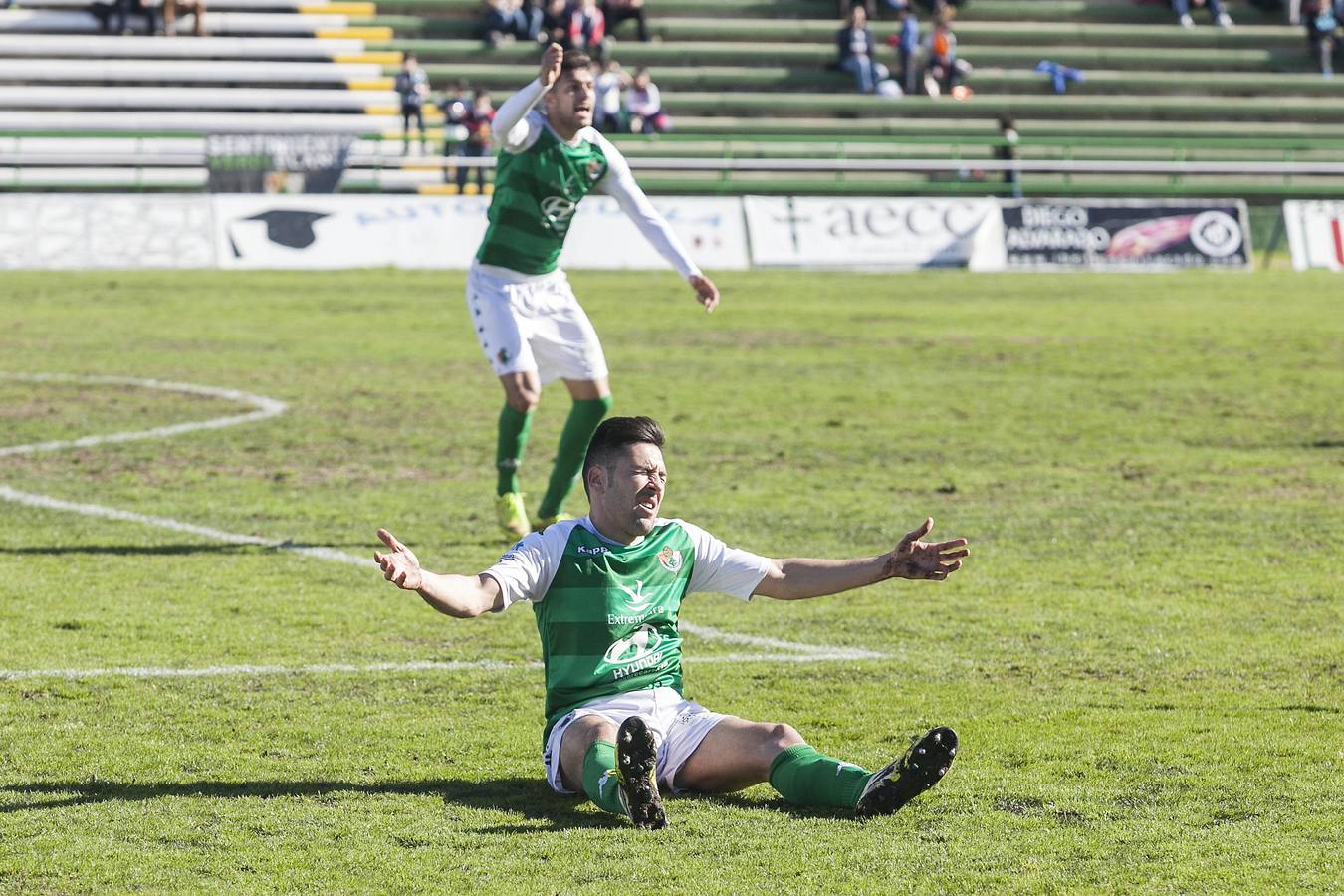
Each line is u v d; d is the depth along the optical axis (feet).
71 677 79.41
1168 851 56.24
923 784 57.11
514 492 112.88
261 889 52.34
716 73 428.15
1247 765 66.69
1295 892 52.49
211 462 143.02
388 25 429.79
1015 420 172.35
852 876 53.52
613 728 59.93
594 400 113.39
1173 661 84.58
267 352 211.61
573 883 52.80
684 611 95.71
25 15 406.00
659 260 325.01
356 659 83.71
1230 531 120.57
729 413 173.06
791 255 332.80
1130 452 155.12
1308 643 88.48
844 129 415.23
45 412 165.99
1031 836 57.62
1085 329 250.37
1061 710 75.10
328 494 130.52
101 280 283.18
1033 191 401.49
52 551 108.99
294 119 398.62
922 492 134.62
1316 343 236.22
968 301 286.05
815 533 118.01
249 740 69.51
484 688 78.74
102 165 365.20
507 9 420.77
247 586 99.81
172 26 410.52
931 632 90.74
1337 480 142.10
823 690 78.69
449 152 365.81
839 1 454.40
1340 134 442.50
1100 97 444.96
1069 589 101.65
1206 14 476.13
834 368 207.41
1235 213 357.41
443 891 52.21
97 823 58.65
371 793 62.34
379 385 188.24
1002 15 467.11
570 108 105.70
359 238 315.99
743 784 61.62
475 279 111.34
